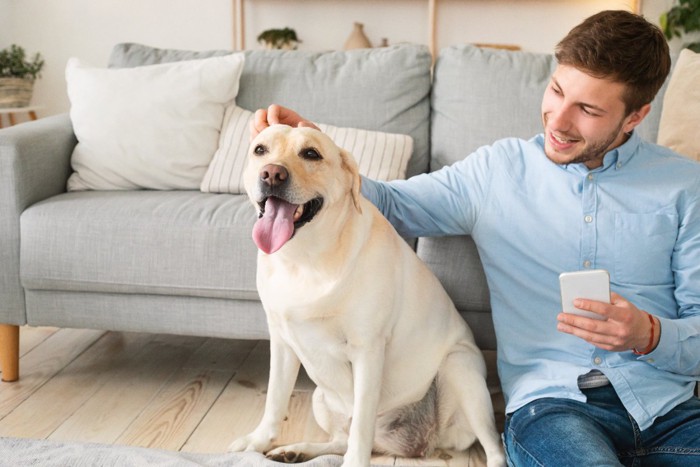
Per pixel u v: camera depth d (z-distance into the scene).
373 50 2.63
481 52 2.49
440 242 2.04
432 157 2.47
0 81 4.04
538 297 1.65
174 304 2.14
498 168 1.71
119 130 2.44
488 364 2.44
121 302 2.16
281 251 1.53
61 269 2.13
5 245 2.16
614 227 1.59
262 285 1.63
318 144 1.48
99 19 4.70
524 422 1.50
